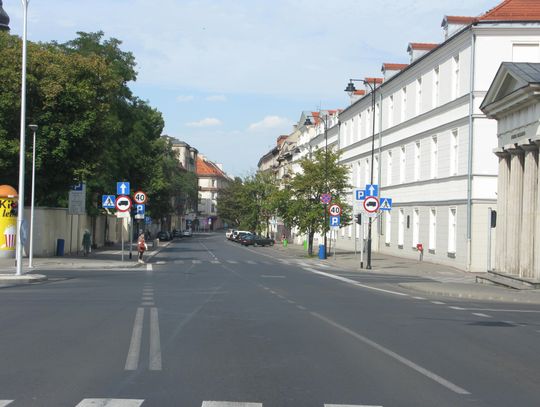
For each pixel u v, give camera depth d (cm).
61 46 5041
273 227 9962
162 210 8031
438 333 1227
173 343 1046
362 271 3322
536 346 1114
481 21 3369
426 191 4091
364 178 5662
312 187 4894
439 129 3866
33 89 3319
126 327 1202
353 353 995
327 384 786
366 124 5619
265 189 9406
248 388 757
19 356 931
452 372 877
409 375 849
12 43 3472
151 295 1811
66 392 727
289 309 1542
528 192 2475
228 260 4191
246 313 1444
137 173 5806
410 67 4347
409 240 4403
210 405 676
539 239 2355
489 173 3381
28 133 3350
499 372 886
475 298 2077
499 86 2628
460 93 3566
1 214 3431
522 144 2475
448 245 3675
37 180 3531
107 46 5141
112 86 3672
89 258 3847
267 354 971
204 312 1444
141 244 3619
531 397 748
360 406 686
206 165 18788
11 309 1457
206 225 18212
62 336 1099
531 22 3356
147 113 6284
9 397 704
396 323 1348
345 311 1537
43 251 3669
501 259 2744
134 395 716
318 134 7950
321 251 4575
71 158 3534
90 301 1633
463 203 3478
